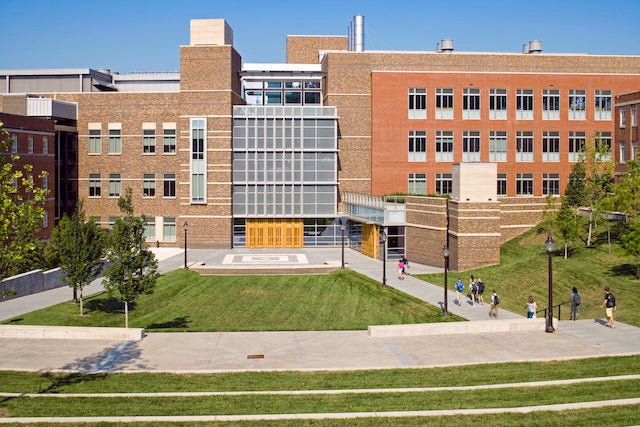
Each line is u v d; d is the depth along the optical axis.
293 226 65.62
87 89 76.31
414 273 47.72
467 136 67.69
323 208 65.50
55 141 63.88
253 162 64.69
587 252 43.84
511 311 35.34
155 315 36.03
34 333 28.59
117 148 66.81
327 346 27.61
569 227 42.78
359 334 29.84
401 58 67.50
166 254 60.38
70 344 27.69
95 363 24.88
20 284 40.09
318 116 64.81
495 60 68.00
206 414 19.19
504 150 68.19
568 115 68.62
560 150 68.69
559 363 24.14
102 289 43.25
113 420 18.47
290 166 64.94
